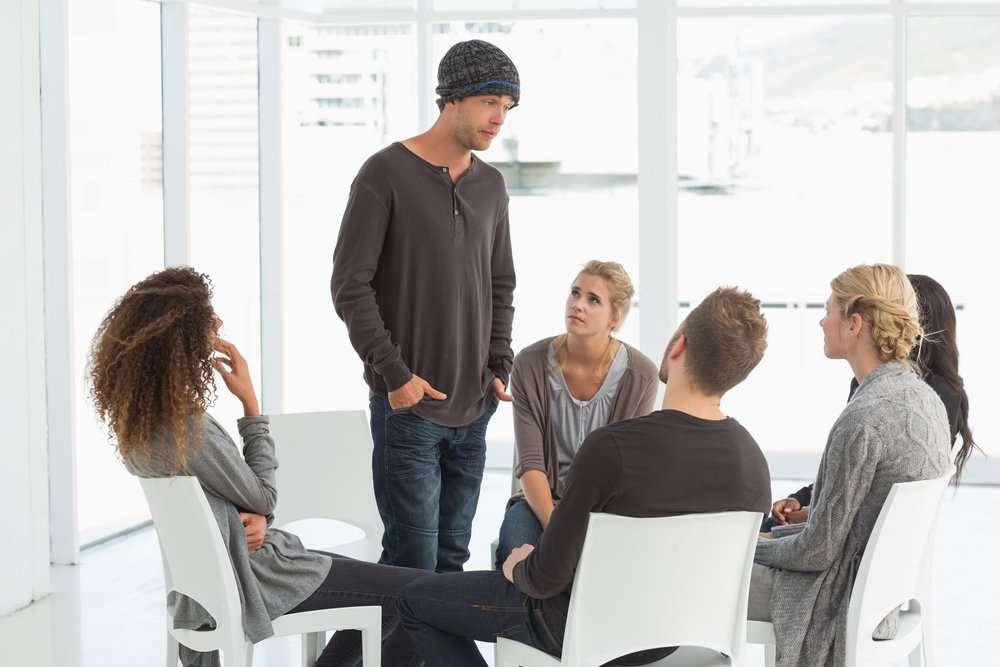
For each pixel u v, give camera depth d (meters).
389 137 7.41
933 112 7.17
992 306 7.16
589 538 2.62
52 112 5.59
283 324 7.27
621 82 7.36
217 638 3.00
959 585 5.21
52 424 5.68
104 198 6.13
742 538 2.74
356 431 3.99
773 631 3.12
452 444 3.78
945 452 3.12
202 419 2.95
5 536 4.95
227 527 3.02
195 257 6.72
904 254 7.23
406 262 3.62
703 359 2.67
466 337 3.73
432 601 3.02
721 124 7.33
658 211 7.22
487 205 3.74
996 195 7.15
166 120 6.53
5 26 4.95
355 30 7.36
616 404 3.69
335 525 6.63
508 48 7.40
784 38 7.23
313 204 7.42
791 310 7.38
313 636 3.79
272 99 7.11
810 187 7.31
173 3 6.46
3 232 4.96
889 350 3.18
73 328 5.69
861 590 2.96
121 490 6.30
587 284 3.62
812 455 7.37
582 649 2.70
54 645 4.55
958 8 7.02
